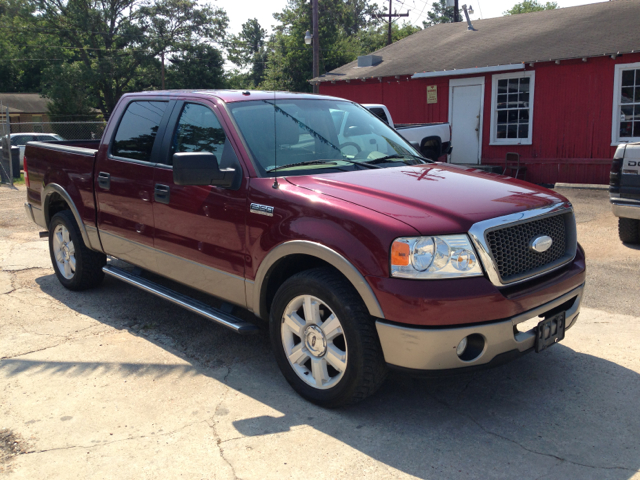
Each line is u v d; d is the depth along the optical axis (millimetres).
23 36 44000
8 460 2869
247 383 3682
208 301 5098
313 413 3299
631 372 3773
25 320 4805
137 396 3514
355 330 3027
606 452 2895
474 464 2799
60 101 40906
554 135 13945
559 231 3506
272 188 3477
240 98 4086
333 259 3078
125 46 43906
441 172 3879
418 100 16641
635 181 6656
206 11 46406
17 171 16953
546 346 3305
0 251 7199
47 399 3480
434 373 2949
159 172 4223
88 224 5051
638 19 14438
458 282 2900
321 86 19094
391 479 2688
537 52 14266
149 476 2734
